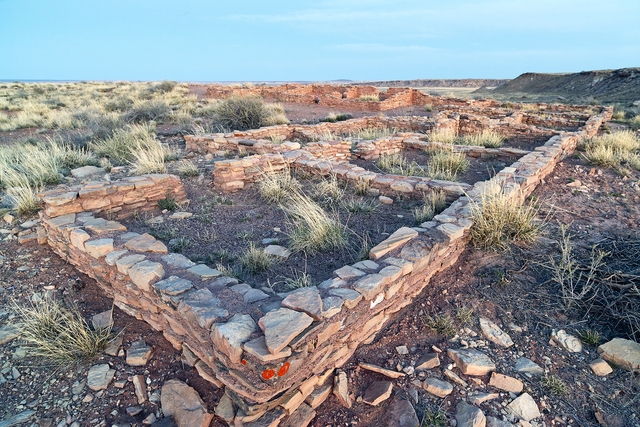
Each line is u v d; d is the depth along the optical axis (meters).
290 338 2.38
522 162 7.33
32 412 2.79
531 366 3.05
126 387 2.95
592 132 12.04
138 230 5.12
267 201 6.24
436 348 3.23
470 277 4.11
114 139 9.92
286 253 4.46
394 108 20.12
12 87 28.70
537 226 4.95
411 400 2.81
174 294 3.00
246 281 3.92
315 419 2.69
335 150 9.10
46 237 4.91
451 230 4.20
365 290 2.99
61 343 3.24
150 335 3.41
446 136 10.59
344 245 4.64
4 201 6.06
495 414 2.69
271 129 11.09
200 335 2.77
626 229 5.20
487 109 16.84
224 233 5.13
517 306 3.70
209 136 9.84
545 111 18.19
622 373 3.00
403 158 9.34
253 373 2.37
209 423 2.66
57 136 11.44
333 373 2.99
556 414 2.71
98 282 4.02
